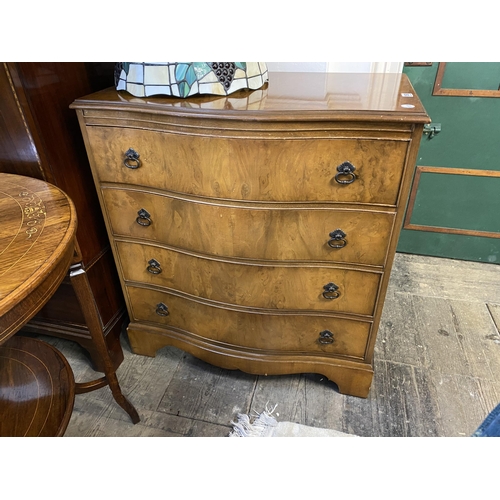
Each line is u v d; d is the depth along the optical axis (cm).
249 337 133
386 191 97
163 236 122
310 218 105
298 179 99
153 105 99
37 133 106
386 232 103
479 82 167
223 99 103
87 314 109
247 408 136
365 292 115
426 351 156
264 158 97
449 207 199
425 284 195
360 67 149
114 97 106
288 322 126
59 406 97
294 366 135
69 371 106
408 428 127
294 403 137
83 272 104
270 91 112
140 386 146
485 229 201
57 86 112
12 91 99
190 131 99
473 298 185
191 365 155
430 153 188
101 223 140
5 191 98
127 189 117
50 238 79
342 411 134
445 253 213
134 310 147
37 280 68
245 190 103
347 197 100
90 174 130
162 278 133
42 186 100
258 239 110
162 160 107
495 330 166
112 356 149
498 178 185
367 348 126
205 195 107
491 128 175
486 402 135
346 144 93
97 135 109
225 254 116
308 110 90
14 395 100
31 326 149
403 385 142
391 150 91
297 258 112
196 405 138
